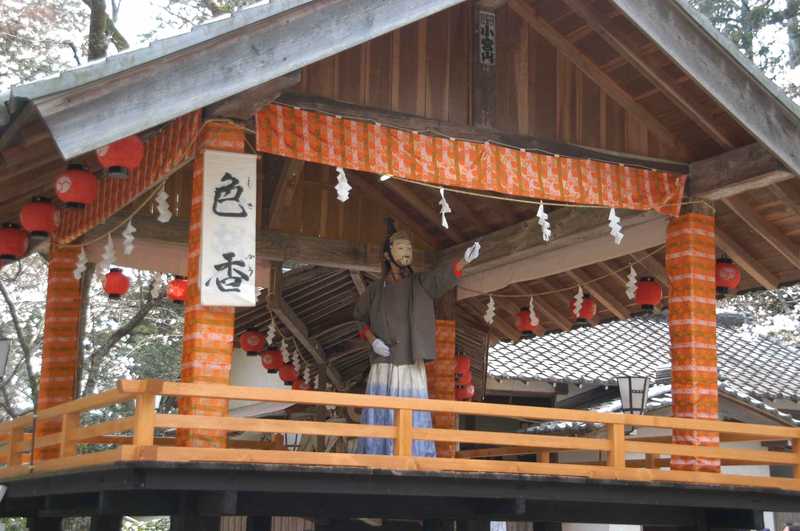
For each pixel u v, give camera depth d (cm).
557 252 931
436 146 704
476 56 734
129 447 523
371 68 691
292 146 645
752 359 1612
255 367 1622
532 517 728
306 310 1136
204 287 595
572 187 752
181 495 588
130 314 1930
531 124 752
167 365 2041
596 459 1355
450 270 736
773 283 909
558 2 743
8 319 1803
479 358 1204
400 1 616
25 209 747
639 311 1047
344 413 1384
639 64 740
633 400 995
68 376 848
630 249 870
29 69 1568
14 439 757
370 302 760
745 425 742
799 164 732
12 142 580
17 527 1684
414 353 732
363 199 999
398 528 849
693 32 703
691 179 804
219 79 559
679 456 769
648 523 780
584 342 1636
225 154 618
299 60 580
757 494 743
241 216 612
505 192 725
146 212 882
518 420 1519
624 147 792
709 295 797
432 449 751
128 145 577
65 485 630
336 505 664
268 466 557
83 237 870
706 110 762
